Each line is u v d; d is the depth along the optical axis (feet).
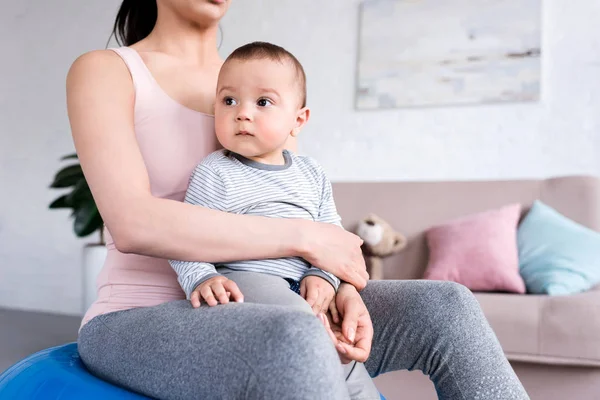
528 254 8.39
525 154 10.95
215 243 2.86
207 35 3.79
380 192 9.84
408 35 11.78
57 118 14.97
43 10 15.16
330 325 3.22
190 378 2.39
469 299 3.18
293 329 2.19
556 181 9.10
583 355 6.62
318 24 12.53
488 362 2.98
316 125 12.48
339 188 10.09
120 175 2.89
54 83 15.02
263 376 2.16
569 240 8.20
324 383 2.15
